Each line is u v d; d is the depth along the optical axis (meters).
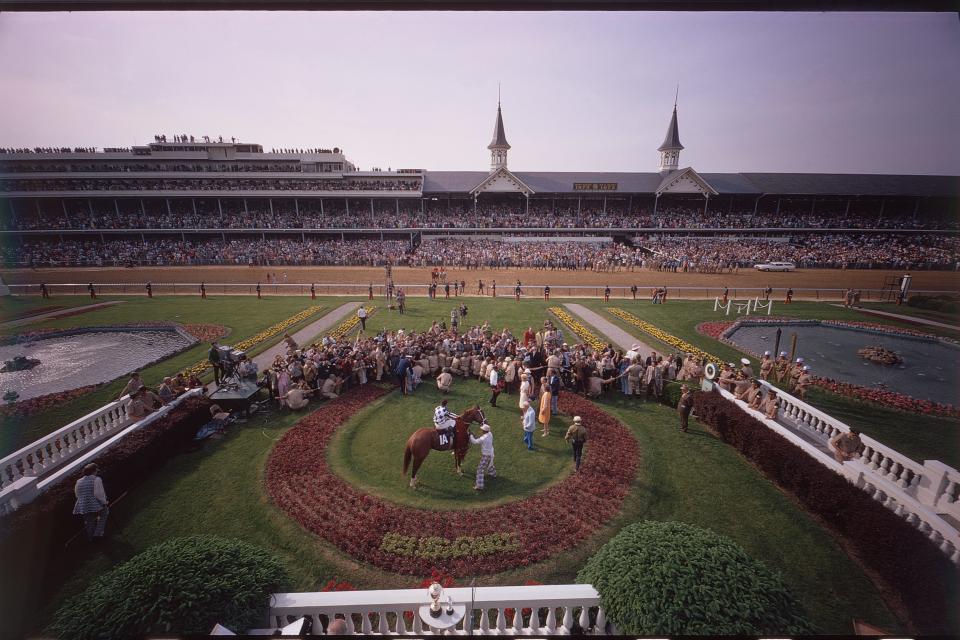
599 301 41.00
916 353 26.70
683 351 26.12
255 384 18.56
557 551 10.58
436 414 13.29
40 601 9.03
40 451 14.21
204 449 15.26
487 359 21.41
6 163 65.31
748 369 18.91
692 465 14.27
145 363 24.22
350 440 15.94
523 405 17.56
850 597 9.23
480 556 10.41
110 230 64.12
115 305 38.62
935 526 9.80
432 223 70.12
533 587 7.67
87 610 6.48
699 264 56.47
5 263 57.06
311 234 70.38
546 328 25.39
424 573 9.95
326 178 69.75
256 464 14.33
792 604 6.62
